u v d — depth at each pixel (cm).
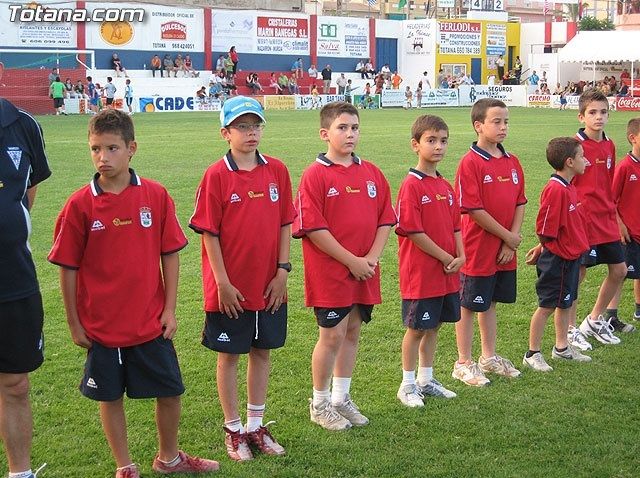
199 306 754
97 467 447
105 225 412
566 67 5088
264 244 456
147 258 420
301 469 443
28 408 423
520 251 972
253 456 461
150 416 513
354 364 556
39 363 418
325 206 489
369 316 513
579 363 614
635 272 698
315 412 503
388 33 5269
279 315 471
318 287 490
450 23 5216
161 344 423
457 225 545
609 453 457
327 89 4753
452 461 448
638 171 687
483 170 572
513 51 5569
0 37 3947
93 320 416
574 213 595
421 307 523
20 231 402
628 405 528
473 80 5350
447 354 636
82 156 1833
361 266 482
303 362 608
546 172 1608
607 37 4484
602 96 661
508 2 7650
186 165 1683
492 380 579
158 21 4416
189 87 4038
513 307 761
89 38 4209
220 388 467
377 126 2895
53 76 3694
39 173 424
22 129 412
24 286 405
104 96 3694
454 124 3044
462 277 580
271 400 539
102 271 414
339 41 5069
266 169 466
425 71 5212
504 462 446
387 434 486
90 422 505
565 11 7712
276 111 4072
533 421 503
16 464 421
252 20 4734
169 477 436
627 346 659
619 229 680
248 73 4656
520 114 3797
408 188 525
